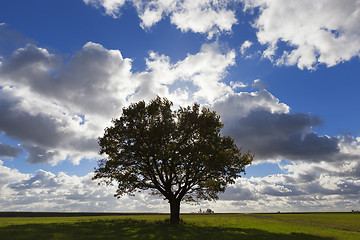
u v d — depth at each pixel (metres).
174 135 35.19
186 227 30.88
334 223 54.91
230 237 24.27
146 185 35.94
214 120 38.25
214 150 34.34
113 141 36.66
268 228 35.78
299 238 25.83
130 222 35.56
